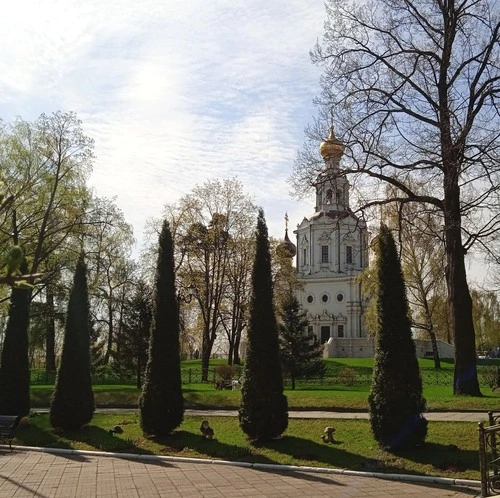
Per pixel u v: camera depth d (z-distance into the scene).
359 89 23.47
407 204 26.30
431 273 41.81
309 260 80.75
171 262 20.38
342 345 69.06
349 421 18.73
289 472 14.55
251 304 18.39
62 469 15.26
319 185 24.78
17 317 23.47
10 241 33.50
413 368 15.78
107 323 46.03
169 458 16.44
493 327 61.78
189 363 57.38
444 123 21.23
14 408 22.38
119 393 27.89
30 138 33.75
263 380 17.61
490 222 22.44
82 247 37.16
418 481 13.19
